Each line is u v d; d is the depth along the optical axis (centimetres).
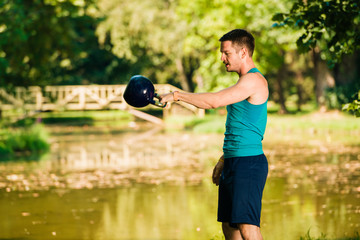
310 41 791
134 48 5544
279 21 797
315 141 2875
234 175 530
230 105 540
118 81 6312
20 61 2845
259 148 538
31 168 2039
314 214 1123
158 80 6950
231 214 531
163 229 1040
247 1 3897
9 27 2483
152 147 2812
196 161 2159
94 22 3023
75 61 5731
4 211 1241
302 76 7238
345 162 1966
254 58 4222
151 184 1595
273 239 920
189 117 4872
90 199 1377
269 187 1466
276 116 4853
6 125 3703
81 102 4238
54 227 1082
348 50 812
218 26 4056
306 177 1627
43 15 2675
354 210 1148
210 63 4353
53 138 3553
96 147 2891
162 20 5175
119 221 1123
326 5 764
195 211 1201
